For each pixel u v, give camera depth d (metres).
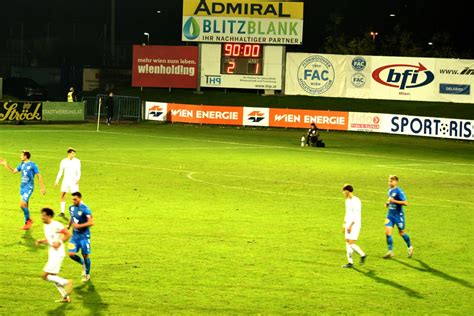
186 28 136.88
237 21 134.88
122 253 42.12
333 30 172.38
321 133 122.19
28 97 150.50
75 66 168.12
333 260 42.09
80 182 66.50
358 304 34.12
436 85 131.38
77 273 38.00
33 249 42.50
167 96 144.25
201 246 44.28
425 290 36.66
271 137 115.12
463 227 52.41
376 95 133.62
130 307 32.69
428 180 76.56
